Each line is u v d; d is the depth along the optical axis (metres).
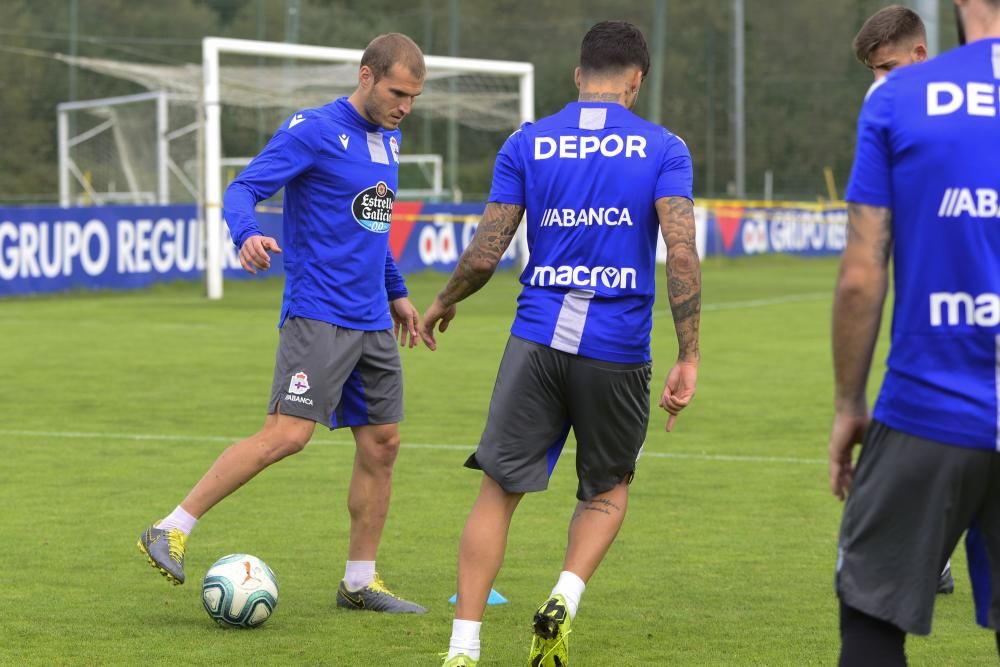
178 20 79.81
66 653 8.52
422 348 29.34
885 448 5.70
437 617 9.58
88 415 19.81
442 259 55.59
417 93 9.73
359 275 9.67
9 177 70.00
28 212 42.06
